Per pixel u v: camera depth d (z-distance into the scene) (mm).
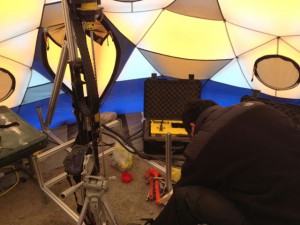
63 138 3262
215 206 1183
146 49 3377
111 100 3621
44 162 2967
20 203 2553
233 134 1224
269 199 1070
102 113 3479
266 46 3012
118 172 2854
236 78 3365
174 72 3551
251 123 1249
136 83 3631
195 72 3475
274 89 3176
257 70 3146
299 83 3012
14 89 2953
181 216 1275
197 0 2961
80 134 1629
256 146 1174
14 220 2400
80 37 1406
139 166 2938
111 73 3379
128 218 2400
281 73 3061
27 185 2730
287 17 2748
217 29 3135
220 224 1162
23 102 3117
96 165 1627
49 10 2750
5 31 2600
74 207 2471
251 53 3121
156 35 3279
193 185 1309
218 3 2934
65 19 1427
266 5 2768
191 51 3312
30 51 2867
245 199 1122
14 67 2854
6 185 2701
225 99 3592
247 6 2854
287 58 2949
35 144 2068
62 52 1991
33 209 2496
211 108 1545
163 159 2658
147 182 2736
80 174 1545
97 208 1577
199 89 2908
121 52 3279
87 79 1392
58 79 2234
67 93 3262
